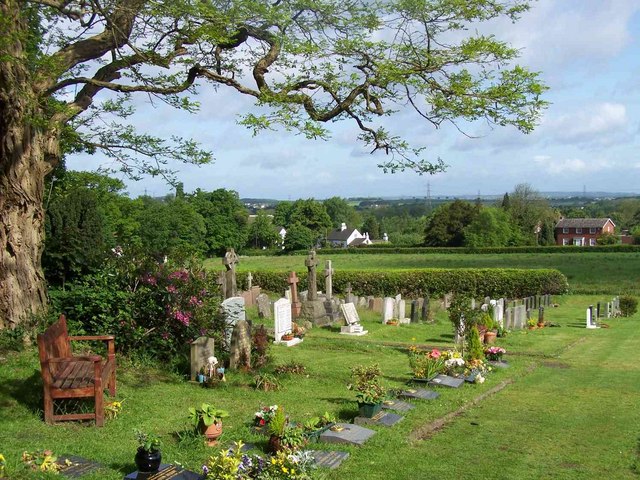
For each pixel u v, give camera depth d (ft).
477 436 34.99
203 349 44.93
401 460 29.96
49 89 45.09
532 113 43.96
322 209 375.66
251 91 47.96
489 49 43.42
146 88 46.44
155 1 40.86
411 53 45.29
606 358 65.46
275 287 142.41
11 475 24.09
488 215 281.74
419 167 50.42
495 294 134.21
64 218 54.08
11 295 44.27
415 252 277.44
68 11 42.96
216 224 274.57
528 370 56.29
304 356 59.72
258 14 43.32
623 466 30.66
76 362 36.86
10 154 44.01
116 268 50.31
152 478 24.45
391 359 59.82
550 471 29.71
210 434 30.19
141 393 40.01
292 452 26.12
